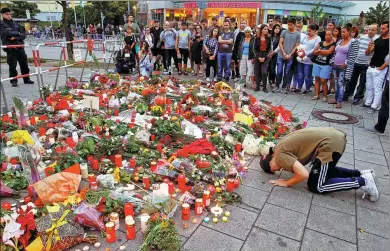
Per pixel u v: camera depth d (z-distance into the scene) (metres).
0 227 2.69
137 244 2.81
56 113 5.83
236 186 3.85
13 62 8.69
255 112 6.38
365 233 3.17
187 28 11.72
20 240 2.60
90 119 5.22
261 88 9.63
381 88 7.35
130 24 11.11
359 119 6.97
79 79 10.04
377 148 5.41
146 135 4.76
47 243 2.63
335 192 3.91
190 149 4.40
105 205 3.13
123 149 4.46
